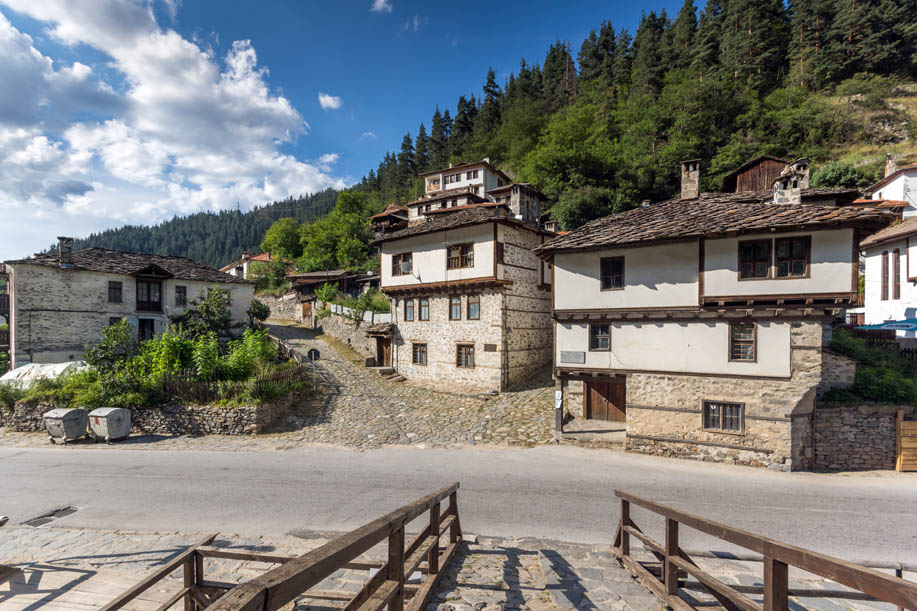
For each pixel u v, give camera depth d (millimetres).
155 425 17031
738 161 39250
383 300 33219
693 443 13164
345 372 24562
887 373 13648
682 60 59688
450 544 6402
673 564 4332
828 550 7527
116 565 6711
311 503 9812
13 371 19734
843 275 11492
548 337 24547
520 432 15836
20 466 12984
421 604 4148
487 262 20719
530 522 8664
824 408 12273
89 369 18781
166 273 27203
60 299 23406
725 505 9508
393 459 13320
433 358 23281
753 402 12531
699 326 13375
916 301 19156
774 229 12031
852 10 52438
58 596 5570
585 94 68500
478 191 49156
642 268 14273
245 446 15062
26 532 8305
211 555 4785
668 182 43375
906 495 10102
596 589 4988
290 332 35219
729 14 58625
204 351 18516
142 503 9906
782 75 53781
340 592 4816
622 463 12719
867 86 47344
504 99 87625
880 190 28688
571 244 15211
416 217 47250
